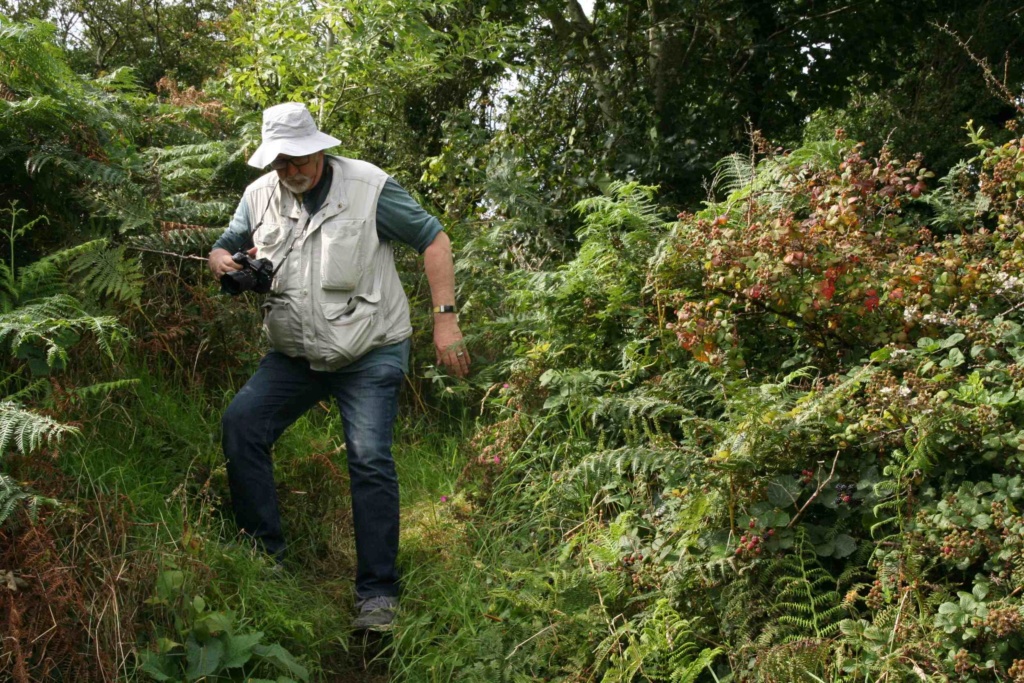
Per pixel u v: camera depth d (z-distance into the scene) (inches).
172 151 194.5
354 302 133.0
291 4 240.7
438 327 142.9
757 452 111.7
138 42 535.8
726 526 113.6
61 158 147.7
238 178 208.8
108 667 102.5
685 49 320.8
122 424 143.2
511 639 119.3
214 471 135.3
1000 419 108.6
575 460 148.8
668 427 142.4
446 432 186.5
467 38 262.1
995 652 90.6
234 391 166.6
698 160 282.8
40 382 126.3
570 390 150.9
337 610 132.0
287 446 160.9
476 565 135.9
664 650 105.7
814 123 395.2
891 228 148.0
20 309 131.3
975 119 315.0
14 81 155.3
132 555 114.9
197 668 107.6
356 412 133.4
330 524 151.5
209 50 505.0
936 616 94.3
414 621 126.3
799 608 102.4
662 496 128.6
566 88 305.3
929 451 104.3
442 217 227.5
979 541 97.7
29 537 103.7
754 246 138.9
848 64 345.4
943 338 130.3
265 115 132.3
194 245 165.8
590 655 111.2
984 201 150.0
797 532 109.7
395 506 132.0
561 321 163.9
